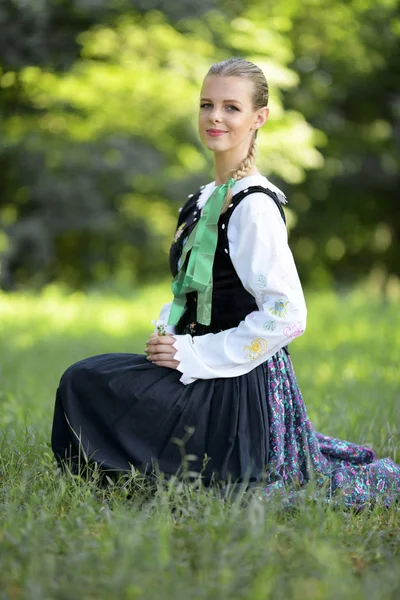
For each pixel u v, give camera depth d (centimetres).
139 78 2031
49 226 2583
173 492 479
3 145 2311
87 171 2488
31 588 363
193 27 2131
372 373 1066
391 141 2752
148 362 521
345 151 2752
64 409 516
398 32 2409
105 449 510
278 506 475
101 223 2573
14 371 1096
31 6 2061
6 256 2466
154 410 506
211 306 522
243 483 489
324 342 1362
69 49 2212
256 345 503
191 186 2581
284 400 524
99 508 479
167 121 2155
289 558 413
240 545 411
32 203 2633
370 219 3086
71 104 2133
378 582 387
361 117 2741
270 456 512
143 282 2645
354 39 2370
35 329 1535
